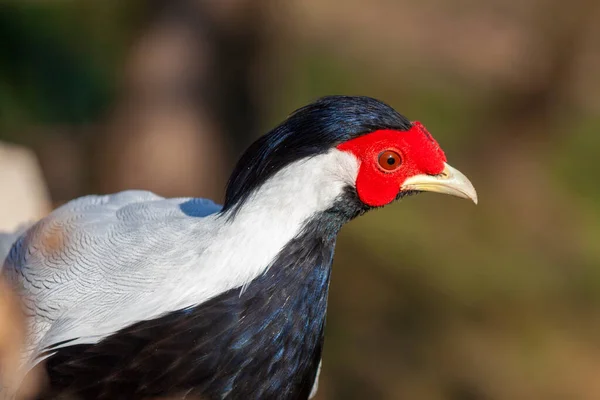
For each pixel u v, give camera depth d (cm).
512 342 1465
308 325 630
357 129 612
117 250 632
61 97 1692
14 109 1642
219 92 1379
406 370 1416
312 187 607
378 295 1497
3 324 597
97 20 1794
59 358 589
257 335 604
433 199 1714
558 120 2089
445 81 2202
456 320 1485
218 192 1396
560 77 2086
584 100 2150
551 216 1831
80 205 738
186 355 591
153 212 690
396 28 2431
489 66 2262
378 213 1622
